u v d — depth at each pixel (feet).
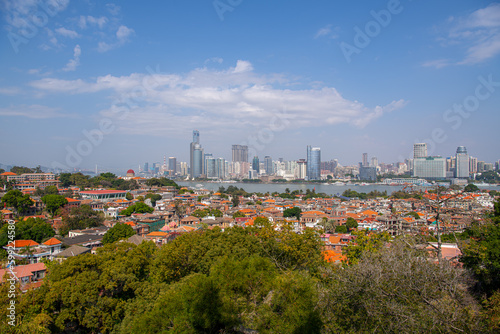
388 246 124.16
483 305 87.20
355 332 80.07
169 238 322.14
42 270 198.29
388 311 76.59
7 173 620.08
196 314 89.25
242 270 105.91
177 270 162.09
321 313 86.58
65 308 138.21
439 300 77.30
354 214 469.16
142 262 166.61
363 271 87.04
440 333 71.26
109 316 138.62
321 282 113.60
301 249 152.46
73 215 390.63
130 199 652.89
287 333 82.69
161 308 97.81
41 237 300.61
